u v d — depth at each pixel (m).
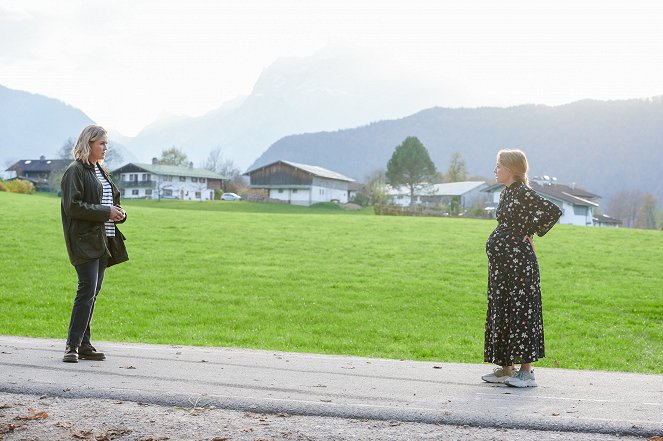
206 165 170.25
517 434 5.47
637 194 185.38
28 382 6.66
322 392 6.61
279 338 13.34
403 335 14.23
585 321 16.69
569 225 41.31
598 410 6.11
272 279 21.03
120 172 120.75
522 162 7.07
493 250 7.12
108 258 8.11
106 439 5.22
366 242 30.11
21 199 44.91
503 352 7.09
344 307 17.30
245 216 41.00
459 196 118.88
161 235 30.25
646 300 19.11
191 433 5.38
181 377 7.14
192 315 15.76
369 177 139.00
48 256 23.66
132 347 9.66
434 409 5.99
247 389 6.65
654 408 6.24
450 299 18.80
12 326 13.56
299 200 113.19
